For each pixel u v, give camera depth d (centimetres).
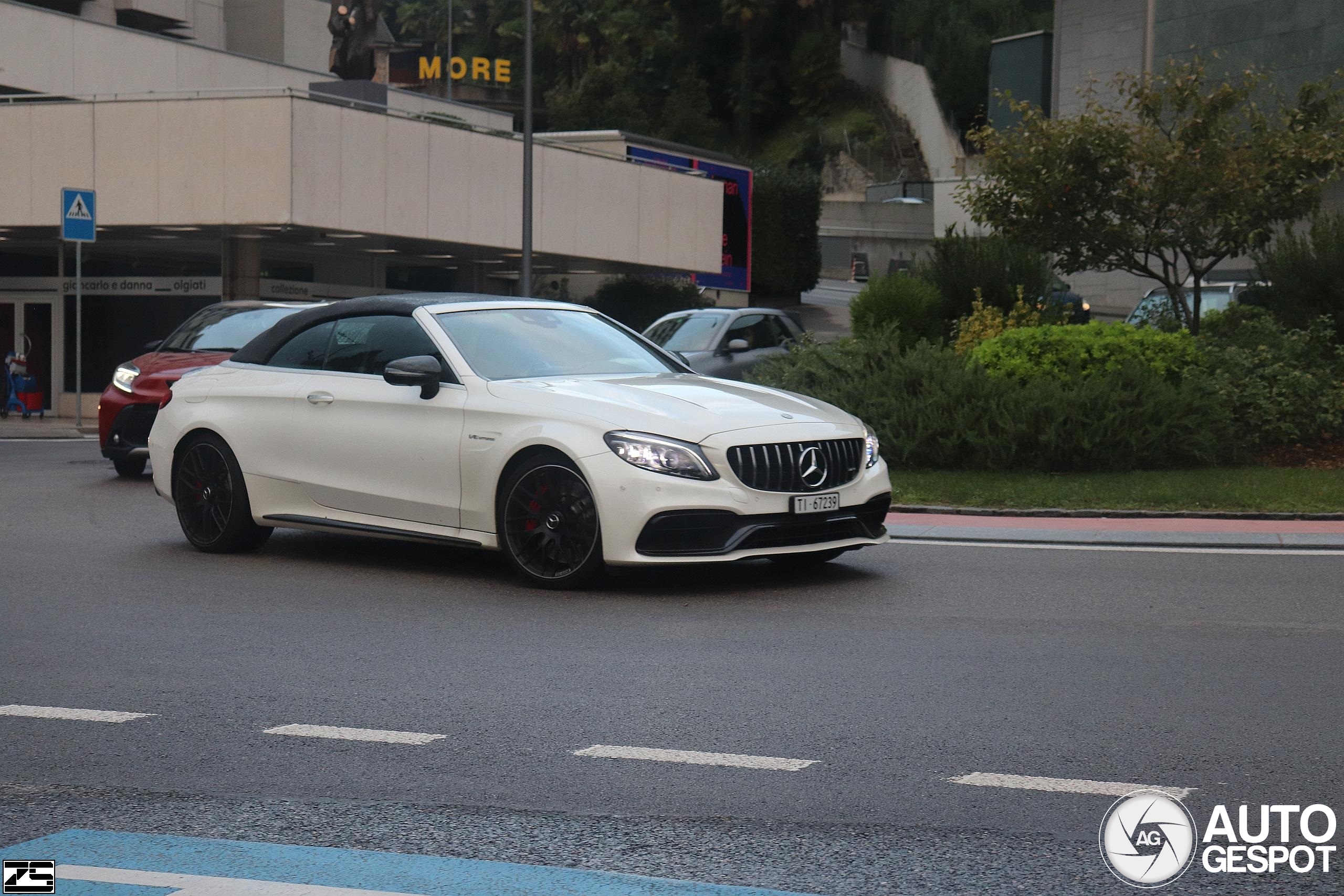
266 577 899
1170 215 2008
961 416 1480
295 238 2886
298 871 402
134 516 1205
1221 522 1170
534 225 3259
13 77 3234
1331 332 1792
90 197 2244
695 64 8781
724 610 785
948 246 2219
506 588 853
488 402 861
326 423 930
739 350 1864
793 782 480
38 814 454
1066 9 5150
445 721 559
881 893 384
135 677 635
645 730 545
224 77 3712
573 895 383
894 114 8619
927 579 892
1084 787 473
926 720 557
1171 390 1490
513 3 9588
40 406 2858
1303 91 2091
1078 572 924
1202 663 658
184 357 1519
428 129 2936
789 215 5441
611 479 807
